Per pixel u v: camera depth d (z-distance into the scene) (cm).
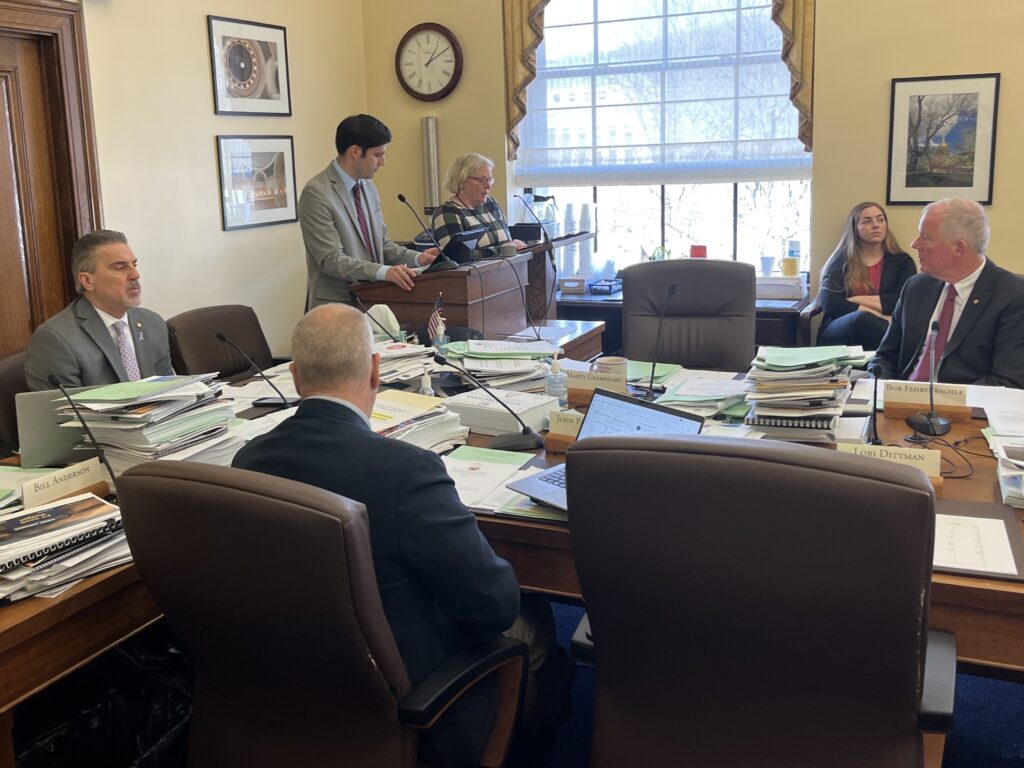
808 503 116
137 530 142
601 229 589
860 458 117
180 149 460
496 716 164
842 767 132
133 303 284
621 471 125
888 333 326
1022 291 287
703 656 134
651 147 558
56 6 390
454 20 560
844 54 480
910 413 248
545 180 586
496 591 153
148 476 140
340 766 148
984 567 159
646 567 130
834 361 226
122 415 201
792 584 121
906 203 481
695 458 121
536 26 542
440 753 153
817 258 504
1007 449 200
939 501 188
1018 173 459
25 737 198
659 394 276
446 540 149
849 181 491
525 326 415
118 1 422
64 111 400
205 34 469
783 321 495
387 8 575
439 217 440
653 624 135
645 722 144
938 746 134
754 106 532
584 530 132
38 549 164
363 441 154
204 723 158
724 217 561
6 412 267
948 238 289
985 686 247
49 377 221
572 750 225
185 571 140
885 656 122
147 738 201
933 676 138
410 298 370
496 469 217
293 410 263
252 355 364
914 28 465
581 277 575
